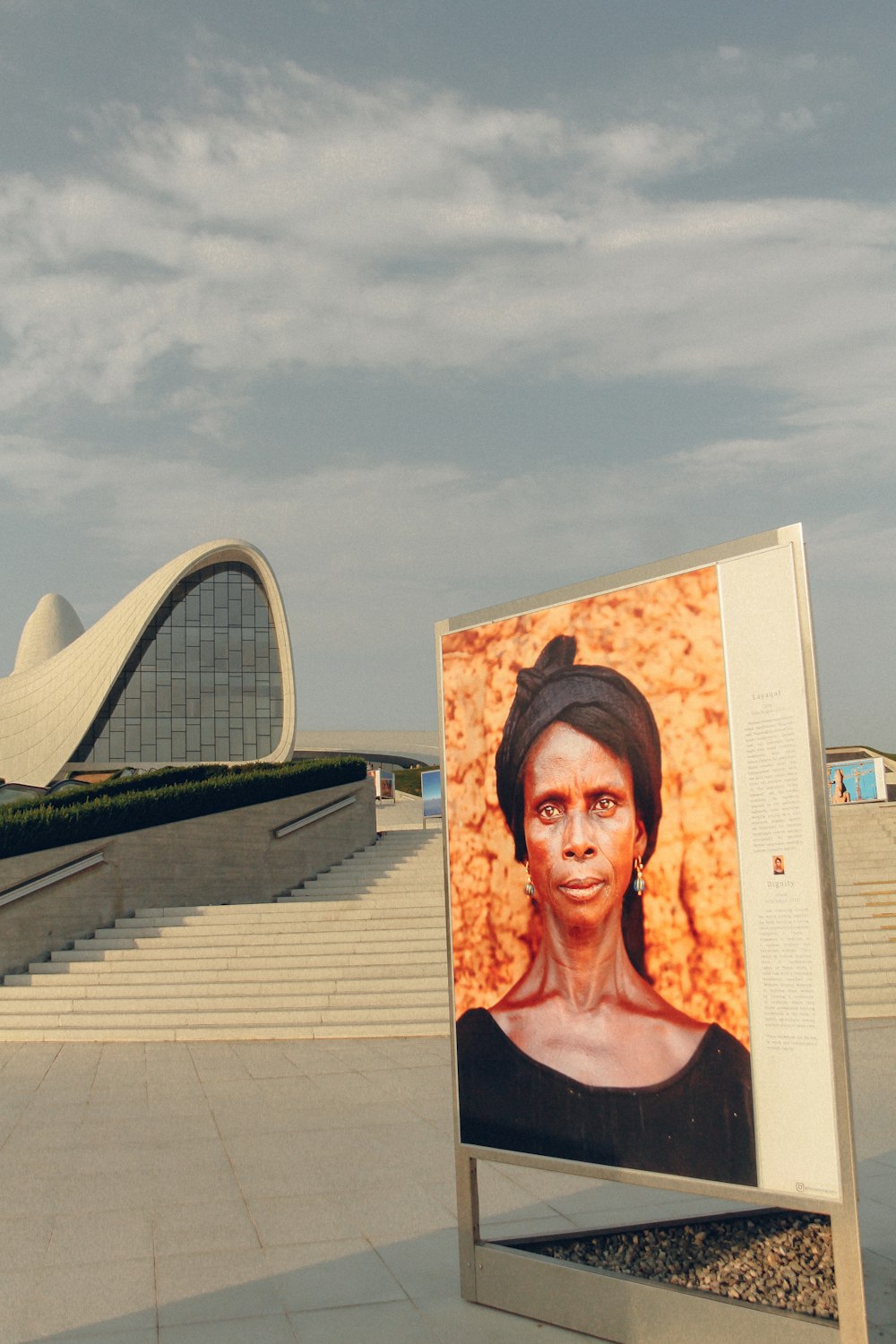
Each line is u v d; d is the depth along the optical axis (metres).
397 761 75.38
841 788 24.94
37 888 15.09
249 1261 5.12
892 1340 4.01
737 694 4.07
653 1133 4.16
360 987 13.04
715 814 4.10
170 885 17.38
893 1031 11.16
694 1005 4.11
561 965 4.51
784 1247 4.66
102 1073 10.23
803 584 3.89
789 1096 3.81
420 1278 4.86
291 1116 8.20
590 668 4.55
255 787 19.30
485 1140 4.67
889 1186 6.03
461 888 4.91
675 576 4.30
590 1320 4.24
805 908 3.82
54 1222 5.78
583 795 4.51
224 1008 12.76
